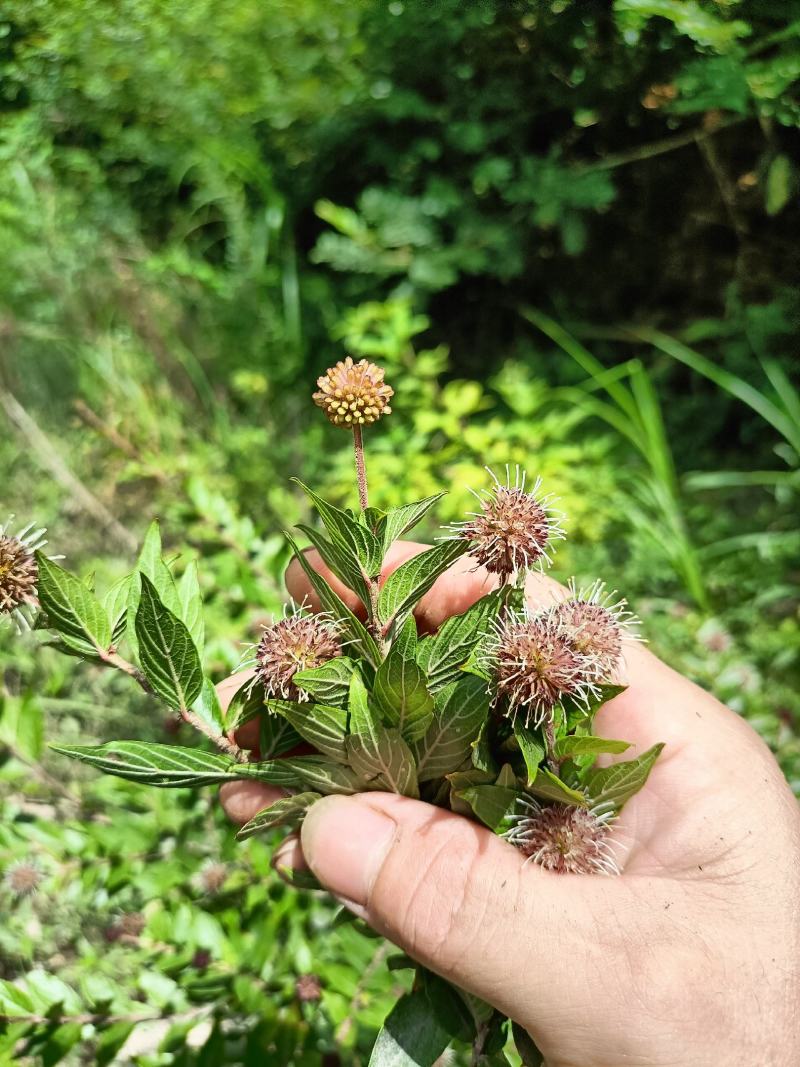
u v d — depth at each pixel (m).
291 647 0.13
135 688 0.30
